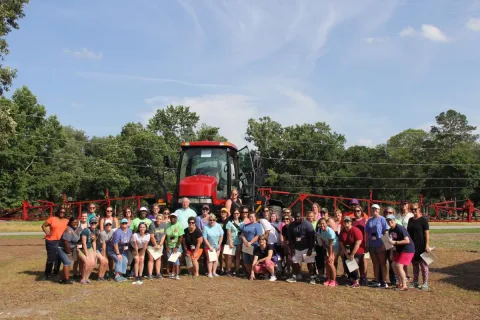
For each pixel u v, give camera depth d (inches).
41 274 431.2
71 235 386.9
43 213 1496.1
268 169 2388.0
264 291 356.2
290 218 437.1
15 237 895.7
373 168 2450.8
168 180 2219.5
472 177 2325.3
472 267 466.9
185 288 362.3
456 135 3179.1
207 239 420.8
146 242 397.4
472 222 1413.6
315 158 2445.9
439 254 566.9
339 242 397.4
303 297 333.1
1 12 752.3
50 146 2094.0
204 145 535.5
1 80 772.0
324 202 2464.3
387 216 362.3
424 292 349.1
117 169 2149.4
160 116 2716.5
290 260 404.8
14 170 1886.1
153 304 308.5
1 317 277.3
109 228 401.1
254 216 424.2
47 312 289.6
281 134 2598.4
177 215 434.3
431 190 2465.6
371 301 320.5
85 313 287.1
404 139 2947.8
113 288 361.7
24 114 1941.4
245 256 419.5
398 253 357.1
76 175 2153.1
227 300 320.8
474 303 312.7
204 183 485.7
